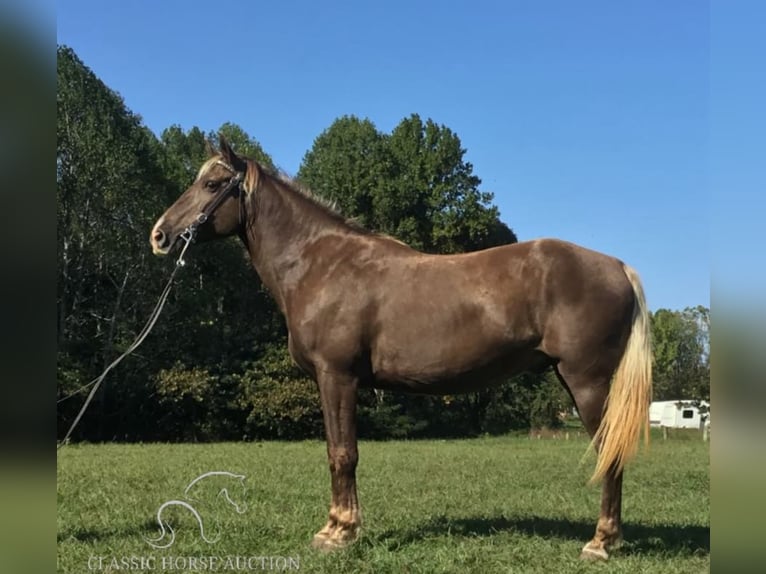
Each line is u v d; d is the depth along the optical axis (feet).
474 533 18.84
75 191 89.81
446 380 16.76
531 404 123.85
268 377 104.17
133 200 95.09
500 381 17.16
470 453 55.47
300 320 17.44
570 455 53.01
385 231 115.96
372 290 17.02
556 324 16.08
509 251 16.87
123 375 95.45
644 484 31.81
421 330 16.60
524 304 16.22
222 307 113.50
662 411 126.93
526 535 18.63
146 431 98.84
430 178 116.26
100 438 94.02
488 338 16.30
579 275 16.08
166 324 101.24
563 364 16.19
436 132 118.42
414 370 16.74
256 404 100.27
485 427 123.03
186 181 117.29
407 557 16.03
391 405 109.60
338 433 17.03
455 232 116.26
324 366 17.10
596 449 16.15
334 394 17.03
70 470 36.01
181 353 103.81
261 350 109.29
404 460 46.16
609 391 16.08
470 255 17.31
